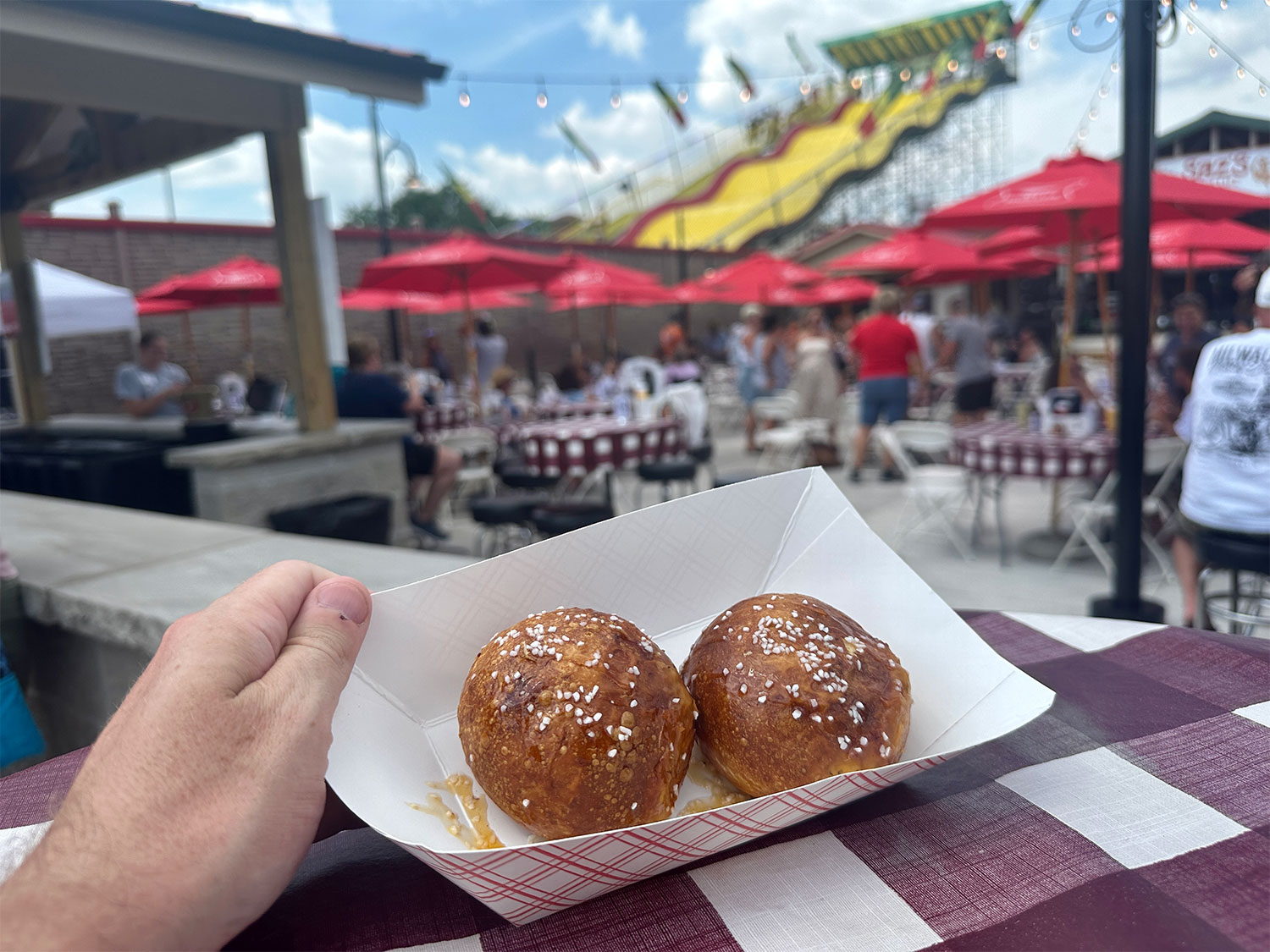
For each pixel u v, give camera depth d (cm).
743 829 57
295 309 503
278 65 378
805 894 58
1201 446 302
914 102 2514
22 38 368
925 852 62
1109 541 550
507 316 1864
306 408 515
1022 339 1220
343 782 59
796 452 891
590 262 1043
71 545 271
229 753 50
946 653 76
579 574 77
